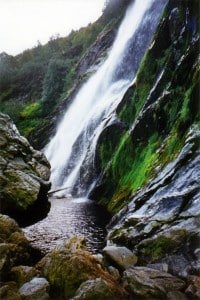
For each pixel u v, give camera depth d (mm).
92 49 56281
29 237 14078
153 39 22203
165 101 17328
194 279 8805
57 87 57438
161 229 10594
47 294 8656
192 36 17891
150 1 34125
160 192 12328
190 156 12438
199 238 9680
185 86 16281
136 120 19109
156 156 15766
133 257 9992
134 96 22109
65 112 44156
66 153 33031
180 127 14672
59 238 13867
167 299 8320
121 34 44719
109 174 20328
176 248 9844
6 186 15969
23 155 18922
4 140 18438
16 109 60594
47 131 44625
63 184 28375
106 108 29812
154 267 9727
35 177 17547
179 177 12148
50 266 9516
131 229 11305
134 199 13922
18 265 10523
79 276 8898
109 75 37250
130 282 8766
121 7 53594
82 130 31250
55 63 59094
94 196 21078
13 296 8547
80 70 56344
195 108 14062
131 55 34375
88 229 14891
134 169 18016
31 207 16047
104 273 9234
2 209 15578
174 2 21266
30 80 74188
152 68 21484
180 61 17188
